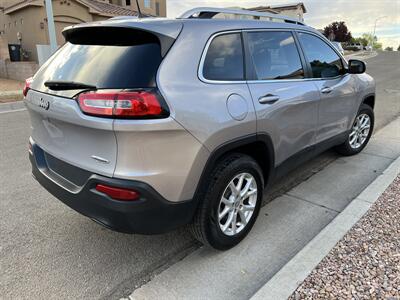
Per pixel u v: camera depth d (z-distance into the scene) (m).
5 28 19.33
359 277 2.30
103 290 2.38
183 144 2.18
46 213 3.38
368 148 5.11
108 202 2.14
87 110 2.10
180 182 2.22
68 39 2.83
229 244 2.74
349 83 4.12
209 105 2.31
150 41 2.26
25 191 3.85
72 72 2.43
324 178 4.09
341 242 2.68
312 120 3.46
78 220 3.26
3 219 3.26
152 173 2.11
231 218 2.71
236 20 2.77
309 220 3.19
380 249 2.58
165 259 2.70
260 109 2.67
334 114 3.89
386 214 3.06
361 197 3.39
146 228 2.23
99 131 2.09
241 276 2.48
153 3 27.19
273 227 3.08
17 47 15.94
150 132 2.04
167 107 2.09
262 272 2.52
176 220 2.31
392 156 4.77
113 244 2.90
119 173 2.10
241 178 2.71
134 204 2.11
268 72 2.93
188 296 2.30
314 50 3.62
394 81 13.42
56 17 16.41
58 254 2.76
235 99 2.49
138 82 2.10
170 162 2.15
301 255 2.54
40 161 2.83
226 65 2.57
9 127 6.77
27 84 2.92
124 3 25.00
